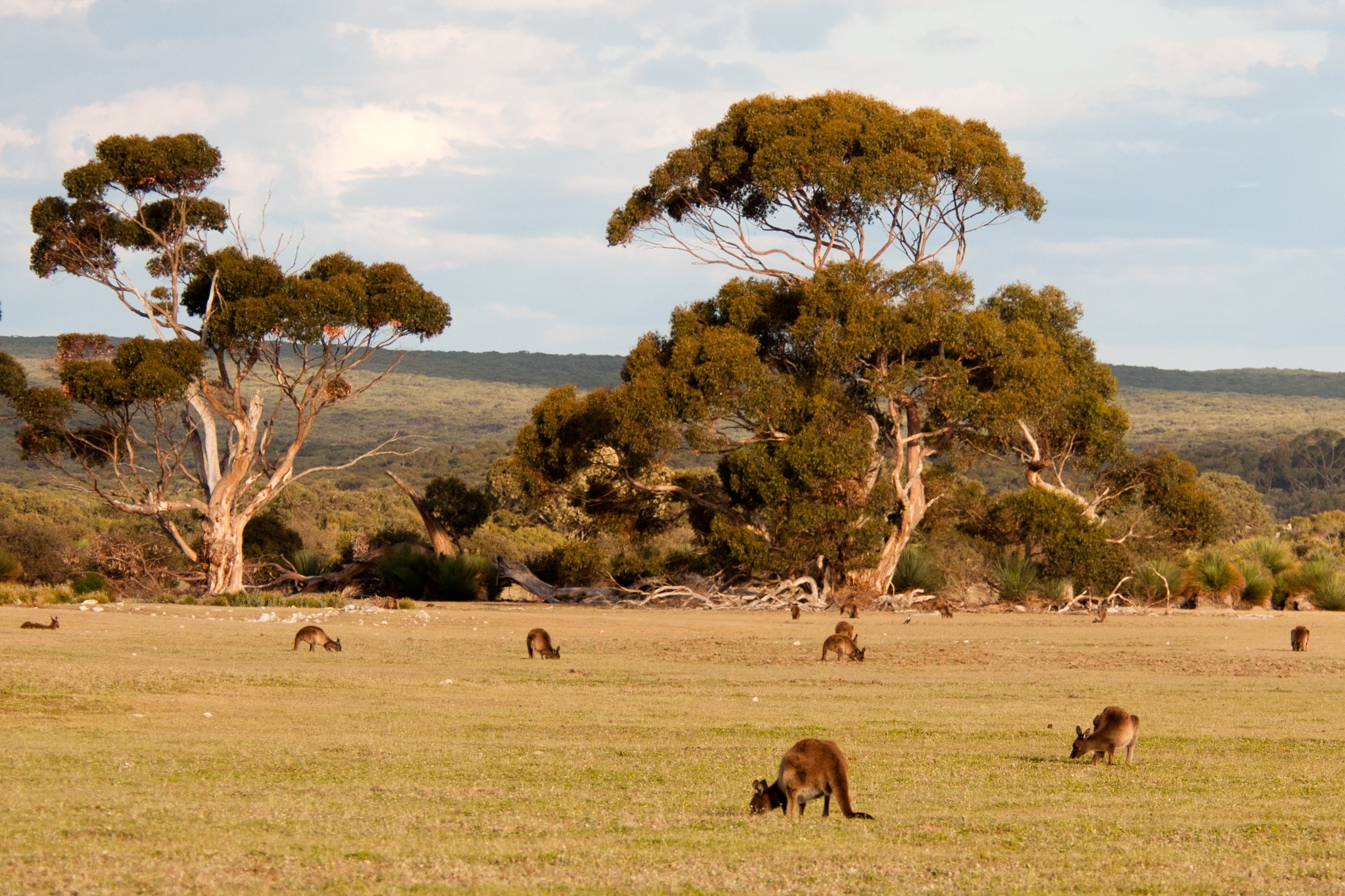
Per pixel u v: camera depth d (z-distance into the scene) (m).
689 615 66.50
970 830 13.71
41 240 79.06
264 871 11.06
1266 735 22.30
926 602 75.38
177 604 67.44
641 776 17.11
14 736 19.30
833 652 41.00
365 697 26.27
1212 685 32.06
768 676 33.66
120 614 53.72
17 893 10.00
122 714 22.28
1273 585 79.06
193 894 10.22
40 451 76.06
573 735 21.25
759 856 12.17
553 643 45.34
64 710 22.22
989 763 18.84
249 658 35.00
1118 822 14.31
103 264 79.19
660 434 75.81
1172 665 38.38
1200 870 11.87
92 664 29.31
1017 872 11.63
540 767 17.70
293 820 13.44
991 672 35.72
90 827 12.64
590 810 14.52
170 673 27.97
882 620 64.06
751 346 73.94
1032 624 60.16
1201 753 20.23
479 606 73.38
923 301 74.25
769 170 80.00
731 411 74.75
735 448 77.88
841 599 76.00
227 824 13.07
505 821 13.76
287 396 80.62
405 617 58.44
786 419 75.12
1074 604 76.25
